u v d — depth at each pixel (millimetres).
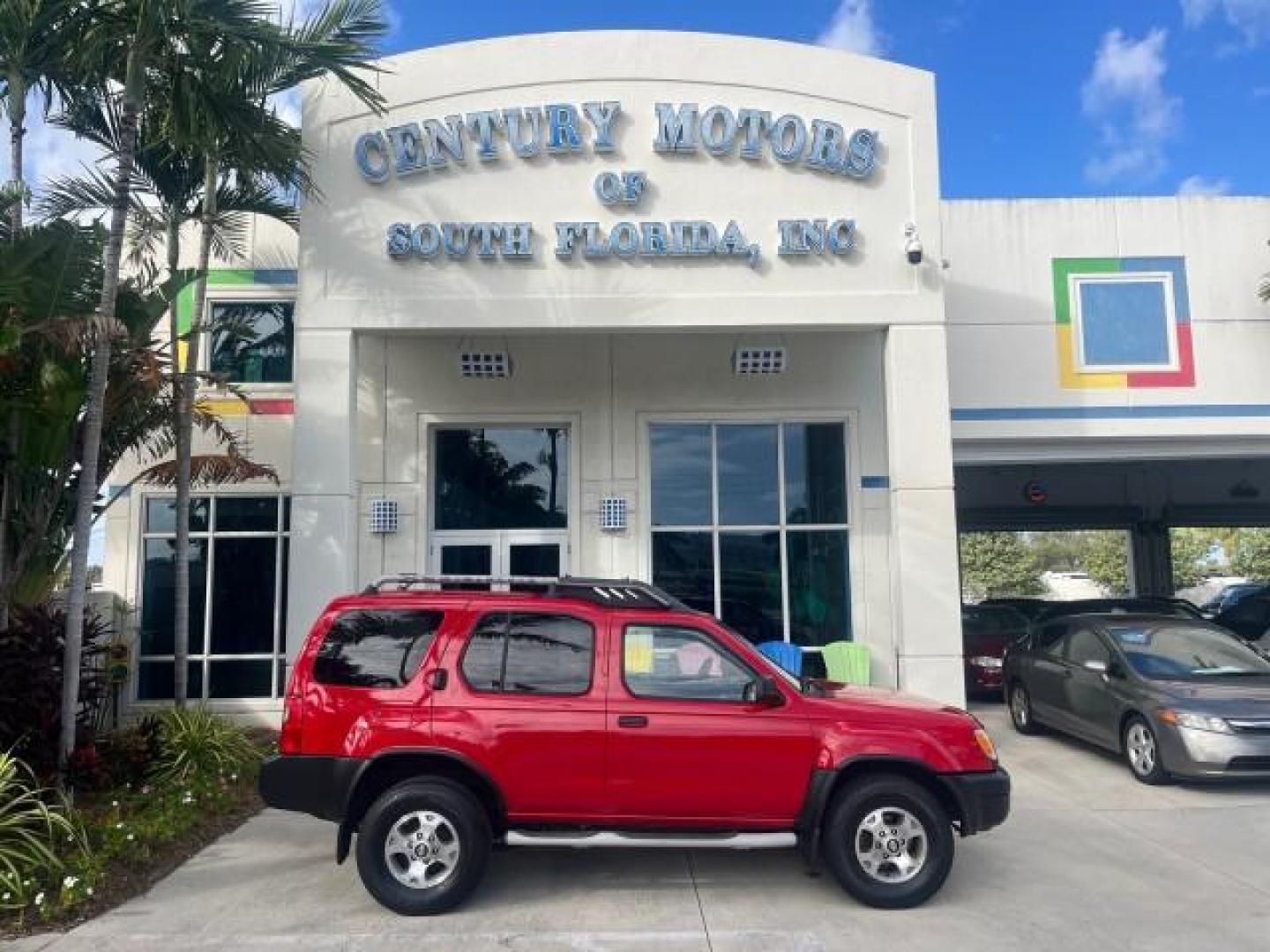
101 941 5375
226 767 8852
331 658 6059
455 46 11133
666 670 6062
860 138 11102
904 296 11023
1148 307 13766
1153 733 9008
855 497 12227
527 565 12445
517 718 5867
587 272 10891
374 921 5641
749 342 12078
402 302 10781
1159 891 6180
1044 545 84375
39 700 8172
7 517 8664
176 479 10609
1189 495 23141
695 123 11023
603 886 6219
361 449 12164
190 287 12992
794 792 5848
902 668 10766
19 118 8805
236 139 9016
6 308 8070
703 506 12406
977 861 6809
